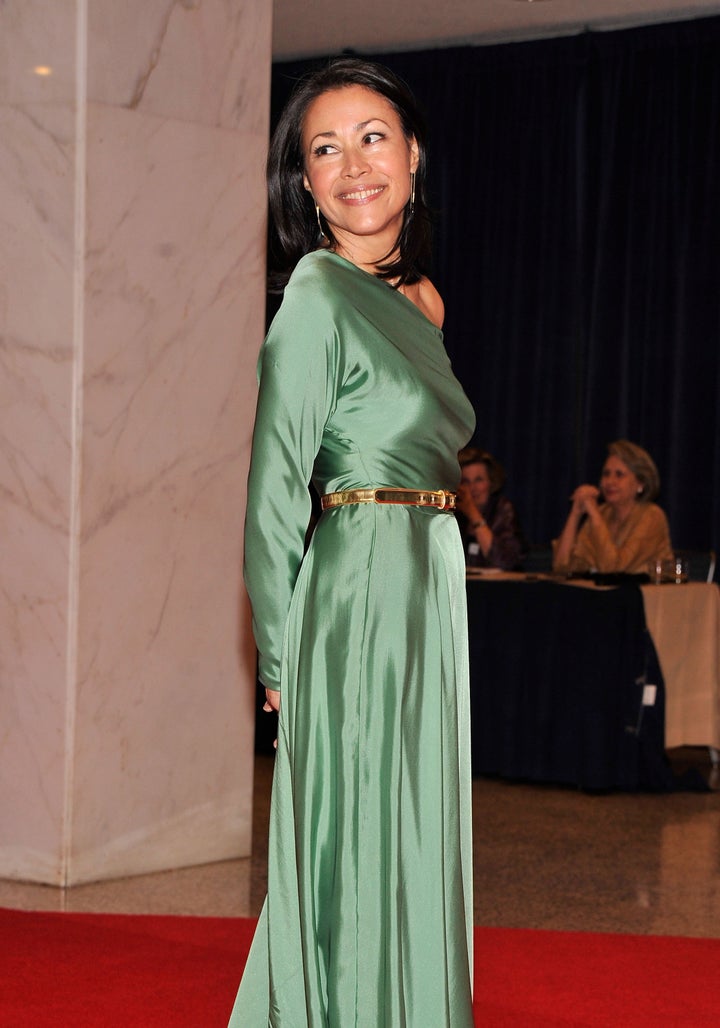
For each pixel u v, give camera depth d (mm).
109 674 4133
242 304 4406
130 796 4211
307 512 2035
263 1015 2131
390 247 2164
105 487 4082
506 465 8461
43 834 4098
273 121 8578
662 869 4488
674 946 3582
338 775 2010
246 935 3582
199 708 4379
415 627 2014
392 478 2041
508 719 5922
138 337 4133
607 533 6496
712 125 7801
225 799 4465
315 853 2039
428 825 2004
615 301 8141
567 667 5805
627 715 5781
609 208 8102
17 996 3037
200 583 4352
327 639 2020
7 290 4098
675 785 5871
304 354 1988
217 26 4293
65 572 4035
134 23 4070
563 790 5879
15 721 4133
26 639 4109
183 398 4266
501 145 8406
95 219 4000
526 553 6844
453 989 2004
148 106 4117
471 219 8500
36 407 4062
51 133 4008
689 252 7867
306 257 2059
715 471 7820
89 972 3229
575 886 4238
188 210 4242
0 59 4090
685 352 7879
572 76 8188
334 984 2006
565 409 8297
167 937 3547
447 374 2094
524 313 8398
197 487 4320
